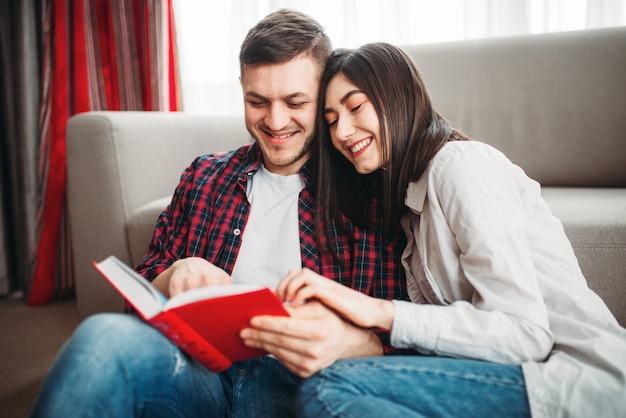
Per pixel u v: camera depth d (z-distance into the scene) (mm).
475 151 687
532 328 596
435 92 1532
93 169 1385
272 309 550
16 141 1871
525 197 744
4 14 1858
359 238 869
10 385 1262
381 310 626
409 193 754
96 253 1430
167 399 583
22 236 1917
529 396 534
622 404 522
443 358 592
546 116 1415
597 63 1368
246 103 883
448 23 1753
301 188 931
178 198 1003
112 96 1940
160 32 1871
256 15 1931
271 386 739
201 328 568
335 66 804
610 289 975
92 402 488
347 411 505
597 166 1374
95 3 1873
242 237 908
